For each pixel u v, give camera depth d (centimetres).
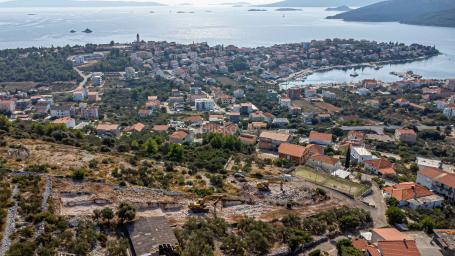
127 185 9844
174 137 18188
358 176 13462
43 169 9900
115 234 7538
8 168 9725
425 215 10644
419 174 13538
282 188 11294
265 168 13838
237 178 11906
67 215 7844
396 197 11588
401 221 10094
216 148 16138
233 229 8438
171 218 8569
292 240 8012
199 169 12650
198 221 8306
